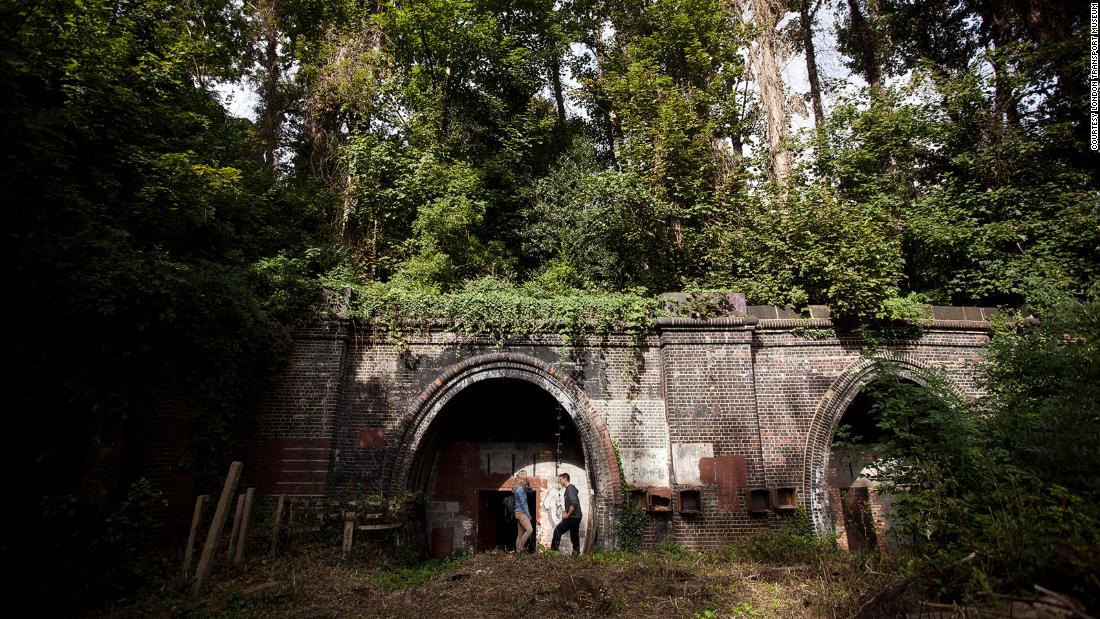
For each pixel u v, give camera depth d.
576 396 12.90
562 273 18.02
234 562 8.99
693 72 21.17
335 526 11.34
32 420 7.94
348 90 19.45
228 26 20.72
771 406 12.95
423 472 13.58
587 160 22.25
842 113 17.92
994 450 7.63
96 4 11.06
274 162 20.83
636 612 7.24
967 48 22.00
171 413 10.15
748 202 16.91
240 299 10.66
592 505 12.80
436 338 13.13
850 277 13.09
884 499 13.47
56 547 7.63
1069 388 8.11
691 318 13.05
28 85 9.48
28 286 7.73
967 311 13.94
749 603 7.55
